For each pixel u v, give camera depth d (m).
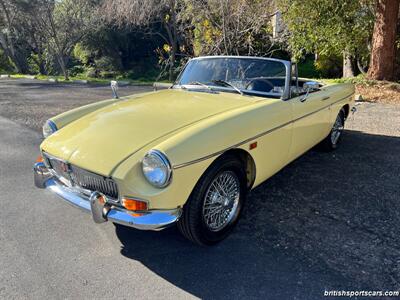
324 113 4.14
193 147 2.37
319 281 2.31
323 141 4.70
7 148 5.25
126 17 15.92
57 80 18.33
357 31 11.37
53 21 22.23
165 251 2.69
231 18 11.04
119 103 3.46
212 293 2.24
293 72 3.57
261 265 2.48
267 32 12.37
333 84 4.84
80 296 2.23
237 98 3.33
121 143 2.50
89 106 3.65
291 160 3.73
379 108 7.91
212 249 2.70
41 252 2.69
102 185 2.43
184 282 2.35
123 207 2.39
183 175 2.31
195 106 3.07
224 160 2.61
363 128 6.18
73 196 2.67
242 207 2.98
